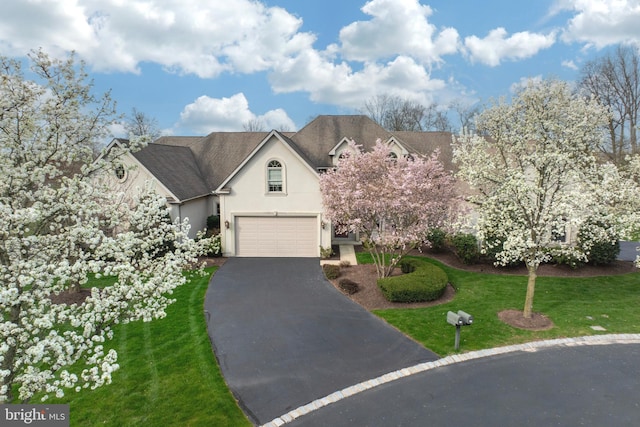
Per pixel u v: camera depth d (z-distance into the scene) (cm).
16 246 527
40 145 698
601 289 1326
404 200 1212
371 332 1003
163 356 874
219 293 1328
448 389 740
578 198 940
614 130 2972
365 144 2266
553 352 883
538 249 1048
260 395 728
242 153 2405
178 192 1823
